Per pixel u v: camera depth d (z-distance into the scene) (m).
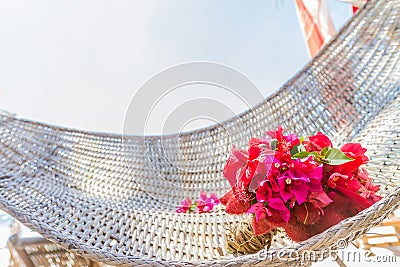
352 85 1.61
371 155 1.25
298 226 0.91
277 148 0.97
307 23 2.02
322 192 0.90
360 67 1.63
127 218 1.25
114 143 1.68
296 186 0.91
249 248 1.03
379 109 1.49
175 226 1.26
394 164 1.14
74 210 1.19
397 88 1.49
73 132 1.66
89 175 1.53
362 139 1.42
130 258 0.82
